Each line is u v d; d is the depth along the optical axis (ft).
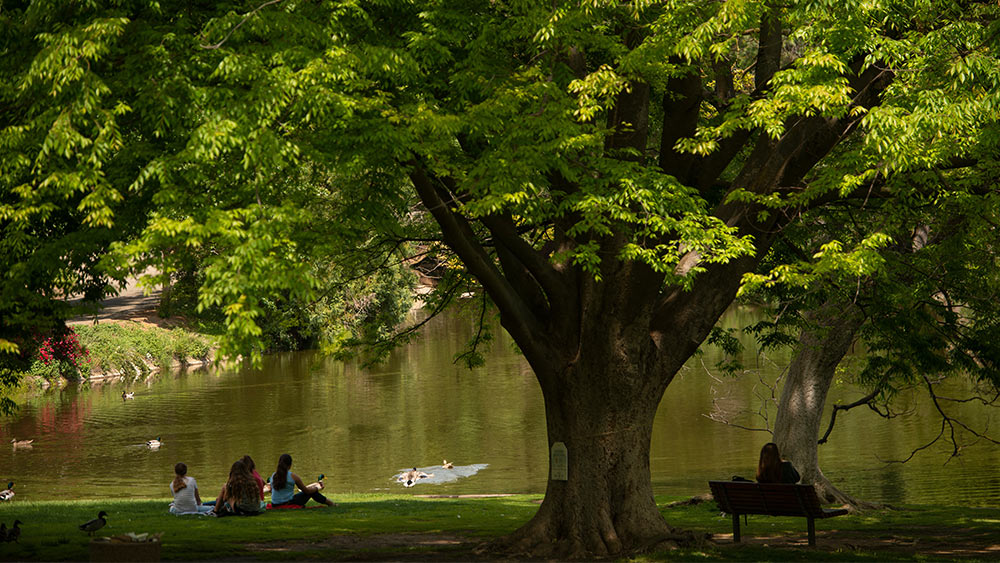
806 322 74.43
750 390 160.15
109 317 224.94
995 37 42.57
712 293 50.62
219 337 33.99
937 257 67.72
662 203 43.57
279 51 38.83
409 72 40.57
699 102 53.52
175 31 39.19
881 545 51.93
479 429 136.15
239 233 33.78
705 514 71.31
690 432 129.90
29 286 46.29
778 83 44.98
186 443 128.88
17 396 169.78
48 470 111.75
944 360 68.44
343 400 164.04
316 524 60.18
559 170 43.50
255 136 35.68
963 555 47.62
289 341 237.04
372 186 45.47
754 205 49.49
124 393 167.12
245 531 56.24
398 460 116.67
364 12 41.14
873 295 68.33
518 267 52.54
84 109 34.91
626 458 49.42
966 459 110.83
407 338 77.82
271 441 129.90
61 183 35.19
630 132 50.85
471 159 44.11
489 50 44.91
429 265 102.99
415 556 47.70
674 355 50.62
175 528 57.41
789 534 58.03
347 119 38.52
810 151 48.93
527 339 49.96
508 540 49.24
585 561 46.52
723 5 43.98
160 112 37.50
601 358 49.29
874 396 83.92
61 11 37.76
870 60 43.09
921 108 40.98
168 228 33.99
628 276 48.85
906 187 50.57
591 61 55.83
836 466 109.50
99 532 54.65
